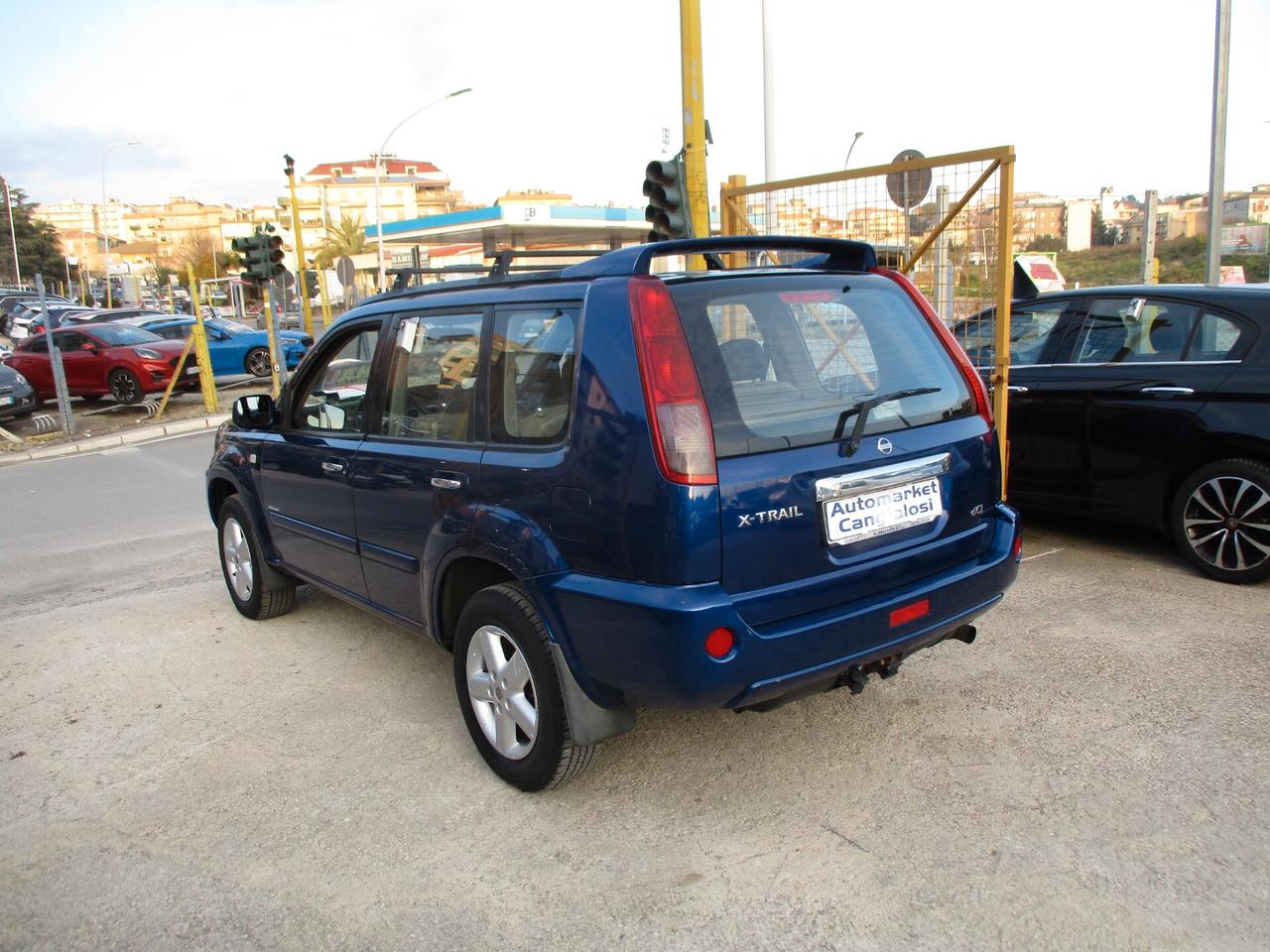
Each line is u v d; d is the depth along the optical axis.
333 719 4.05
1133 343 5.48
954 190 5.66
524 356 3.17
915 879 2.74
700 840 3.01
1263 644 4.27
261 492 4.96
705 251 3.09
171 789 3.50
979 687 3.98
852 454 2.95
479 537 3.22
